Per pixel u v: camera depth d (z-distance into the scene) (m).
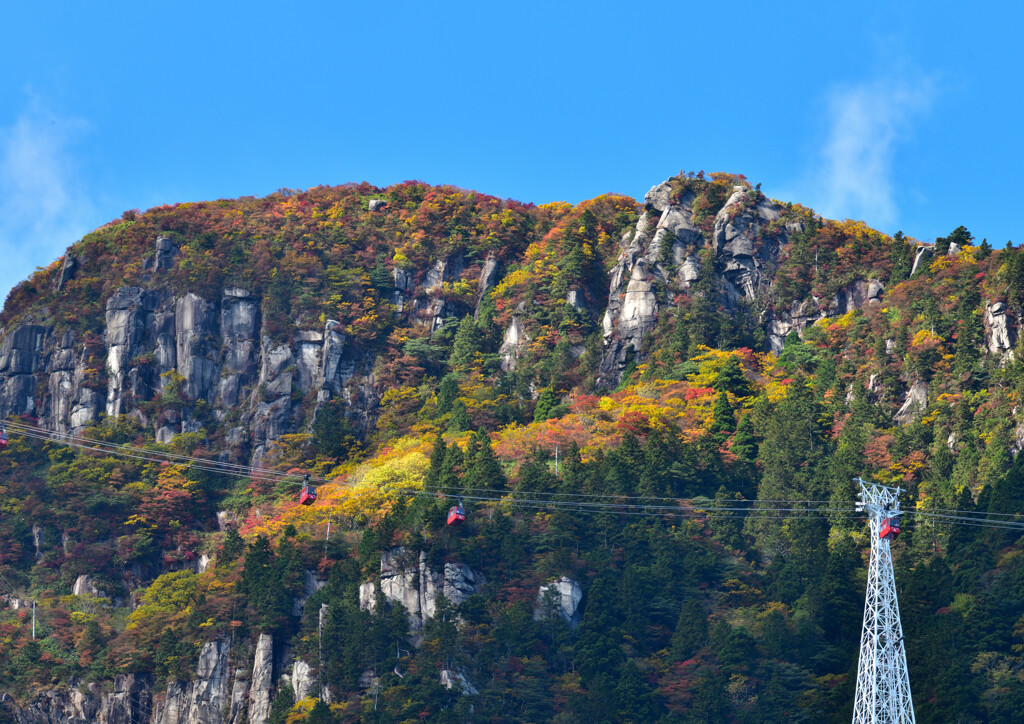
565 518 186.50
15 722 181.75
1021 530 169.62
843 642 167.62
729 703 160.25
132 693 185.62
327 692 171.88
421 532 185.88
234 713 180.50
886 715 127.62
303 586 190.25
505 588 178.38
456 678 166.62
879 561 132.25
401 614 175.25
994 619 156.75
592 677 165.88
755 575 181.12
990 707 146.88
